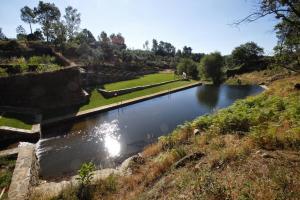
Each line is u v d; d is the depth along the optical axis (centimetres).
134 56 8719
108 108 3266
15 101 2995
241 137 1016
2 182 1070
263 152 712
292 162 615
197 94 4697
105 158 1830
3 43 5444
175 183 696
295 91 2062
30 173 1099
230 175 609
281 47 1403
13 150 1487
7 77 3025
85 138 2292
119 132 2452
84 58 6081
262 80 5981
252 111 1454
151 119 2911
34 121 2525
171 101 3978
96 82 4944
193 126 1533
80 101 3494
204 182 581
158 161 1055
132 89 4394
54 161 1794
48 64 4109
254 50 8469
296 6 948
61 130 2533
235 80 6581
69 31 7150
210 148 971
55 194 939
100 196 896
